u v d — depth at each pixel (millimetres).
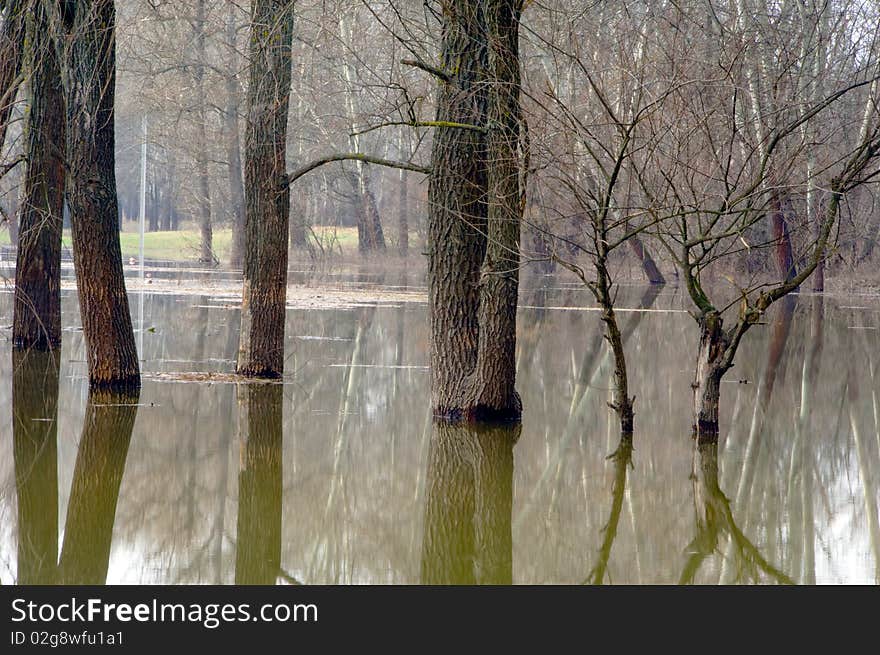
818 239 20047
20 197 29297
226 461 19344
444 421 22453
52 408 22859
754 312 21031
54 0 22391
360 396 25547
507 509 16844
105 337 24344
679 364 32094
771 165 19984
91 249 23734
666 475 19047
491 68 20562
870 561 14406
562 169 20188
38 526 15586
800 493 18016
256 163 25734
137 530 15625
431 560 14461
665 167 21875
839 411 25188
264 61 24812
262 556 14633
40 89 28922
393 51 22578
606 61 23516
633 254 74938
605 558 14523
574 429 22500
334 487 17969
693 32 23141
